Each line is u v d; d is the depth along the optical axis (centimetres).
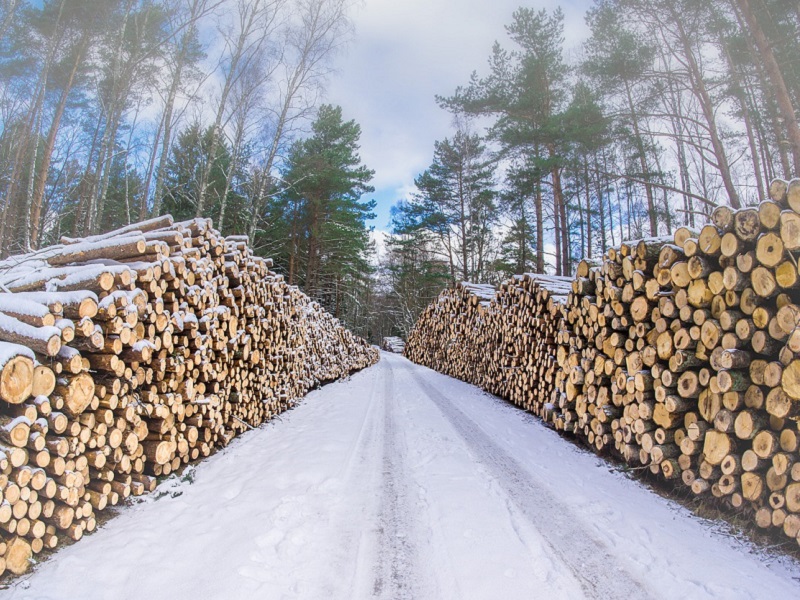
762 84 1149
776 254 339
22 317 328
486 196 2761
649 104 1252
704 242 414
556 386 750
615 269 573
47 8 1378
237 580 285
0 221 1514
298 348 981
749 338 371
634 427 507
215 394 580
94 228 1331
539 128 1750
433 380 1580
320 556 324
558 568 311
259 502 410
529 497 441
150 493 425
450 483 476
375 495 443
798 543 318
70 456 343
